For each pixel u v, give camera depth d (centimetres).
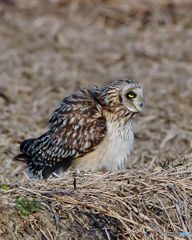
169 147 1395
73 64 1986
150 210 854
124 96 1025
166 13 2392
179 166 986
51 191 845
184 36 2247
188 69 1970
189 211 866
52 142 1052
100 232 791
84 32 2261
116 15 2383
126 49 2136
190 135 1460
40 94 1712
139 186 895
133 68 1984
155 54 2098
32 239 754
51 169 1082
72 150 1029
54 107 1627
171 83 1869
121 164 1052
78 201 826
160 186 897
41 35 2217
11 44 2125
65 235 773
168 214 851
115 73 1942
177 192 888
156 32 2278
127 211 838
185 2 2461
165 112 1633
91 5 2442
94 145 1018
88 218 807
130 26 2331
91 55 2072
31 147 1102
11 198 813
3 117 1514
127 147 1057
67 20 2355
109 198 852
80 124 1025
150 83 1864
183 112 1633
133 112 1034
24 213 780
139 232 809
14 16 2389
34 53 2058
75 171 1024
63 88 1773
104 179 912
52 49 2105
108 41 2202
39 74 1877
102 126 1018
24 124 1483
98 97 1057
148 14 2383
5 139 1373
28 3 2486
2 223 758
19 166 1220
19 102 1639
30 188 850
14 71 1870
